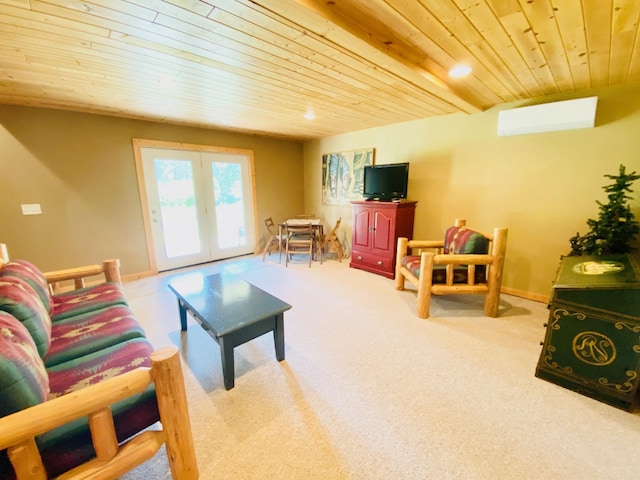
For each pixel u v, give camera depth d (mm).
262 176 5094
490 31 1603
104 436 939
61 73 2115
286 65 1989
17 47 1700
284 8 1311
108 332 1577
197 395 1661
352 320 2588
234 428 1433
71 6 1296
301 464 1242
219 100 2834
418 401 1607
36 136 3039
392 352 2086
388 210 3701
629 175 2234
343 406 1574
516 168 3010
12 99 2727
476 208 3357
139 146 3709
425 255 2527
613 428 1424
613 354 1534
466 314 2705
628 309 1473
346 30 1499
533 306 2889
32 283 1661
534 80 2354
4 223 2969
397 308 2842
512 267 3170
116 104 2979
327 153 5121
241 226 5000
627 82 2361
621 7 1368
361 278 3799
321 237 4727
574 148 2662
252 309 1845
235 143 4641
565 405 1575
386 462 1250
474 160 3303
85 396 879
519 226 3068
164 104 2992
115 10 1333
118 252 3713
